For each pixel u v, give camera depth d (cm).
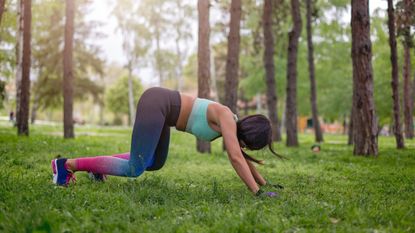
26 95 1711
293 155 1302
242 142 525
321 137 2402
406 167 940
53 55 3819
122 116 7525
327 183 669
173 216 398
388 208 436
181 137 2598
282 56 3111
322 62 3216
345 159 1148
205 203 444
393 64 1567
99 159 539
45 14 2316
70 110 1792
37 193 454
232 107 1409
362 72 1230
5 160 797
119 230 348
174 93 529
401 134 1605
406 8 1625
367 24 1220
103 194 476
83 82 4231
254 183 489
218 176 735
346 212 407
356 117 1260
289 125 1870
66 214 374
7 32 2288
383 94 2902
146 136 513
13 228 333
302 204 447
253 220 369
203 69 1322
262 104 5803
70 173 543
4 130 2153
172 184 594
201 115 516
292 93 1877
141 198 464
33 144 1210
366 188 611
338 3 2652
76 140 1653
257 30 2666
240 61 3378
